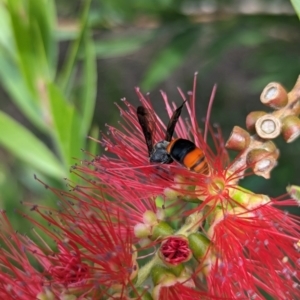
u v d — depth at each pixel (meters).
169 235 0.24
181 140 0.24
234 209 0.24
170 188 0.25
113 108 0.51
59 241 0.24
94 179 0.26
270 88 0.25
